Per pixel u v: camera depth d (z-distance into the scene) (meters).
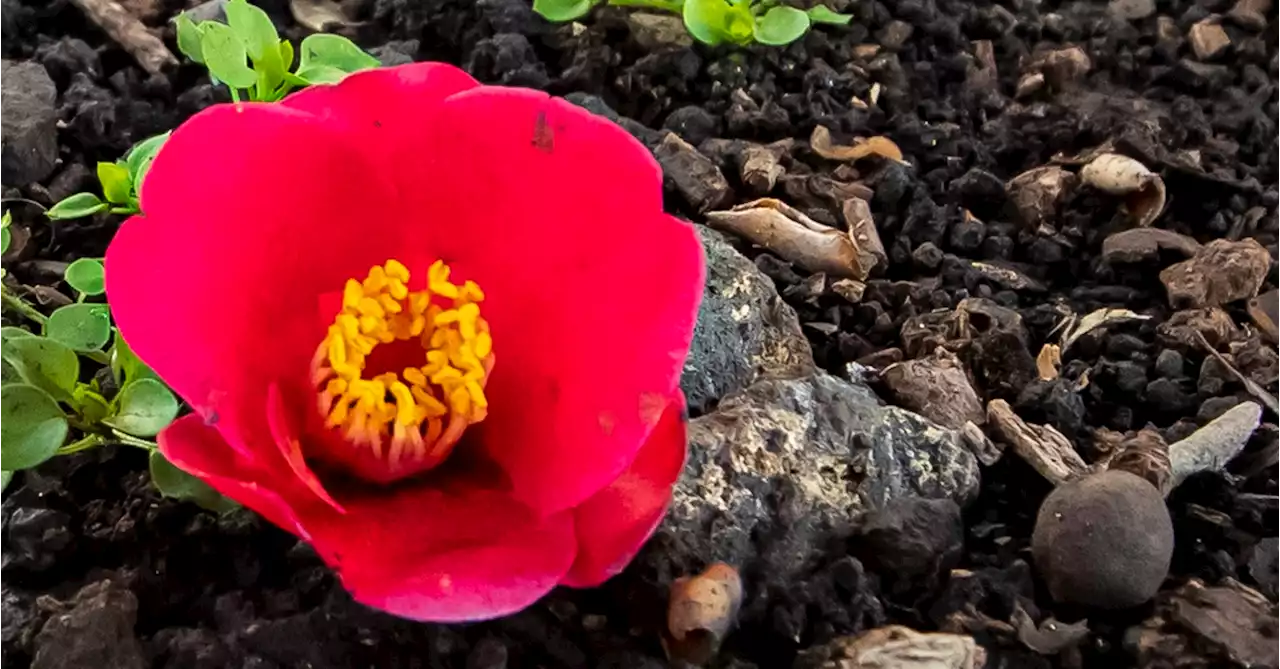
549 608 0.31
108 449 0.32
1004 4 0.45
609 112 0.39
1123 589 0.31
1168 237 0.38
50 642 0.30
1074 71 0.43
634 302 0.28
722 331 0.34
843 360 0.36
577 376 0.28
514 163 0.28
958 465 0.33
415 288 0.29
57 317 0.31
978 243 0.39
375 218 0.29
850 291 0.37
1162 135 0.41
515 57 0.41
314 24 0.42
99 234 0.37
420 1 0.42
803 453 0.32
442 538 0.28
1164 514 0.32
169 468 0.31
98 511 0.32
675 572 0.31
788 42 0.41
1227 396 0.36
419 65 0.28
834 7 0.43
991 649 0.32
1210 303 0.37
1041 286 0.38
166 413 0.31
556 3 0.40
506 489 0.29
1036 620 0.32
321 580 0.31
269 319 0.28
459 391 0.28
